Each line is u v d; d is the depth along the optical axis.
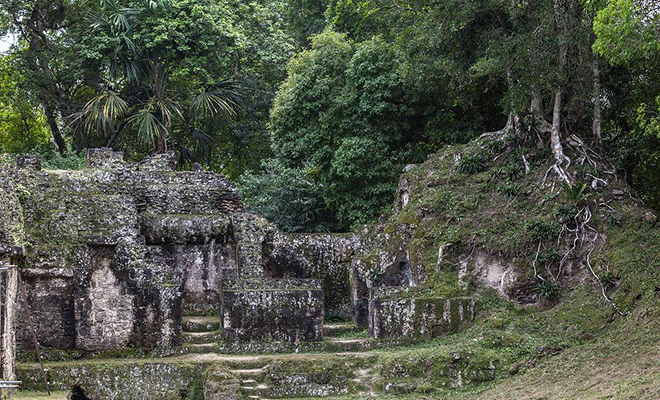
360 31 25.23
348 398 15.68
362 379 16.25
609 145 20.64
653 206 20.34
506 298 17.64
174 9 26.69
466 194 19.30
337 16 25.67
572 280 17.22
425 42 19.80
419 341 17.59
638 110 15.88
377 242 20.23
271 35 29.97
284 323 17.89
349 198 22.81
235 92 26.86
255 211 24.41
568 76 18.59
